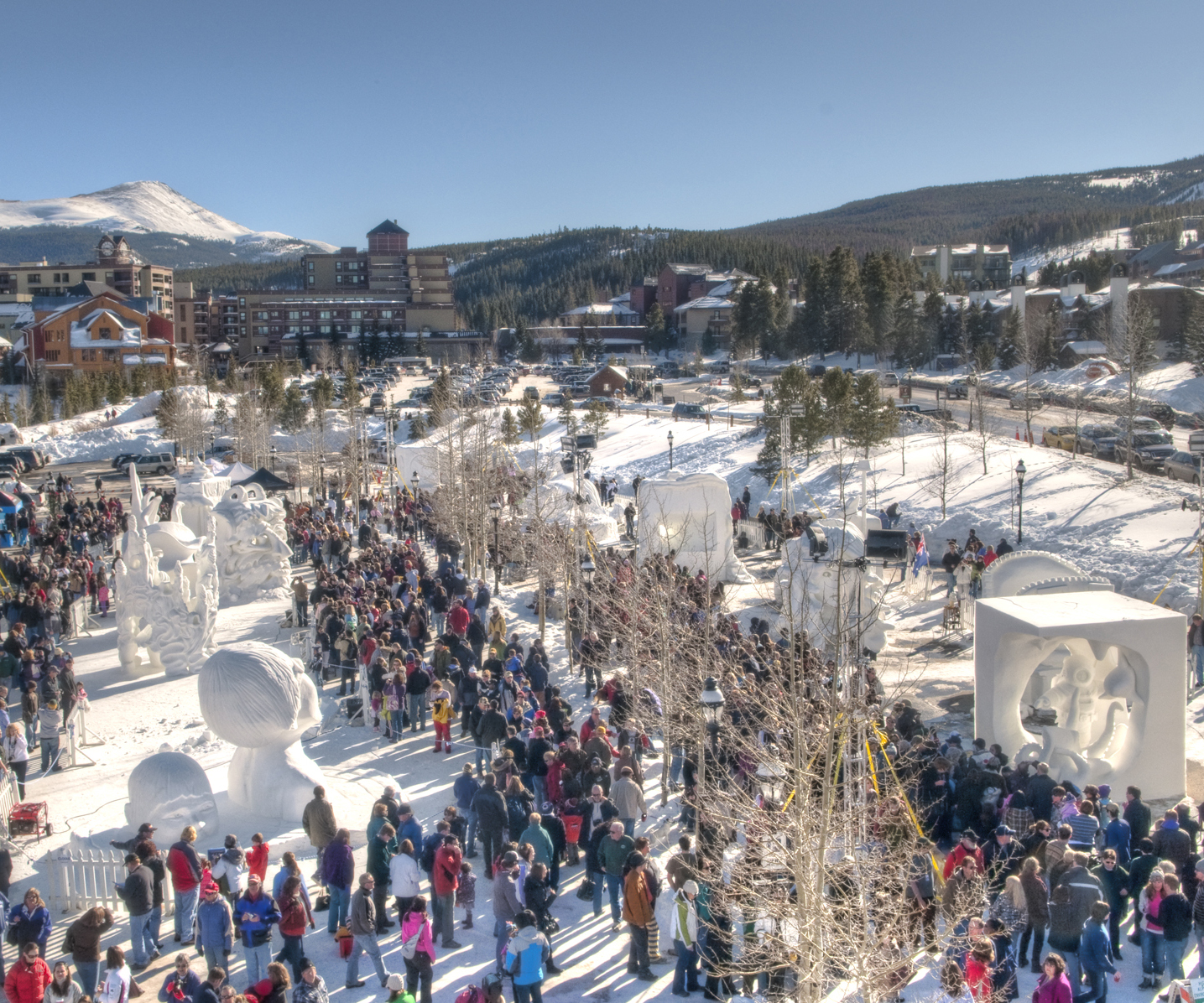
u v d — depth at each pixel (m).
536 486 35.12
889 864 10.83
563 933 13.13
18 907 11.84
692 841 11.91
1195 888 11.61
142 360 111.69
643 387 97.50
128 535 25.33
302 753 16.42
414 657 20.62
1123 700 17.78
